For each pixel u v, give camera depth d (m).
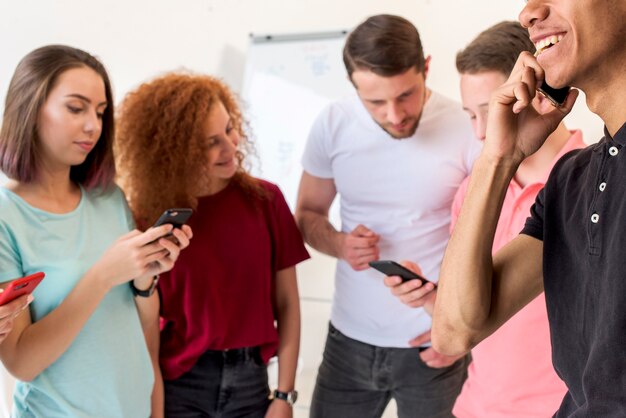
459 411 1.62
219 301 1.69
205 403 1.69
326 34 2.93
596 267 0.87
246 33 3.07
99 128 1.46
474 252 1.04
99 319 1.46
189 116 1.67
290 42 2.99
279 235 1.83
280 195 1.85
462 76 1.57
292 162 2.94
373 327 1.90
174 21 3.14
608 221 0.86
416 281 1.54
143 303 1.62
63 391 1.41
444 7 2.76
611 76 0.86
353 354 1.93
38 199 1.43
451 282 1.07
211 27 3.10
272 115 2.98
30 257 1.36
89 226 1.50
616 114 0.87
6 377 2.10
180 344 1.71
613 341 0.82
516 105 0.96
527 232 1.09
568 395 0.99
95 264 1.39
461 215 1.07
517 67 0.99
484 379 1.53
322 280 2.99
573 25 0.84
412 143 1.84
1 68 3.30
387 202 1.89
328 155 1.96
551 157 1.47
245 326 1.71
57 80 1.39
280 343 1.85
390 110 1.70
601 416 0.85
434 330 1.12
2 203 1.36
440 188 1.84
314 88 2.94
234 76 3.10
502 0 2.68
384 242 1.90
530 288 1.08
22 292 1.20
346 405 1.98
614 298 0.82
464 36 2.74
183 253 1.68
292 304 1.86
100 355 1.45
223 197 1.75
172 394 1.70
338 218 2.88
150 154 1.69
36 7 3.25
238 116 1.84
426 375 1.87
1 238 1.33
